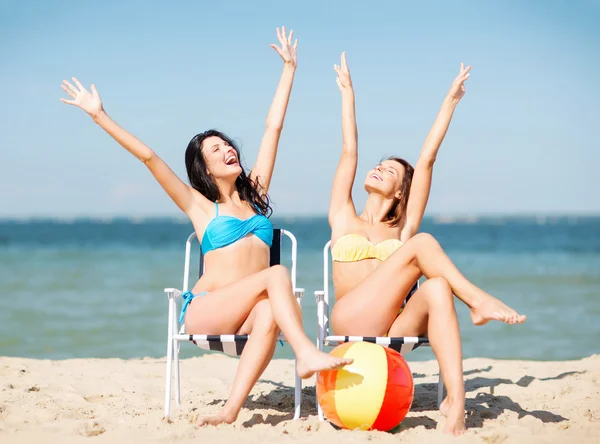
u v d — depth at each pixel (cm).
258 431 375
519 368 611
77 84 443
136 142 441
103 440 362
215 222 457
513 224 13412
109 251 3250
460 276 392
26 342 966
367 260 464
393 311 422
